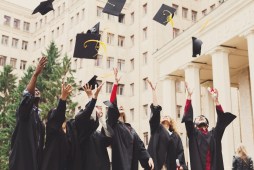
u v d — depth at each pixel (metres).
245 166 11.52
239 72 29.23
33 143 5.36
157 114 7.57
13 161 5.27
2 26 51.53
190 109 7.39
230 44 23.62
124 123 7.02
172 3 41.69
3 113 34.94
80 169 5.89
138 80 40.94
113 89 6.69
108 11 8.17
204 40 25.28
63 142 5.71
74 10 45.81
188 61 27.12
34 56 53.09
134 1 43.91
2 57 51.12
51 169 5.53
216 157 7.23
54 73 32.25
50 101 31.02
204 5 43.00
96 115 6.16
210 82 31.62
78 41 7.31
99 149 6.23
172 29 40.91
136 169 6.77
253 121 25.50
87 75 40.19
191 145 7.30
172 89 30.31
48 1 7.74
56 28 49.19
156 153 7.67
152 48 39.53
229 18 22.84
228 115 7.27
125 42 43.88
